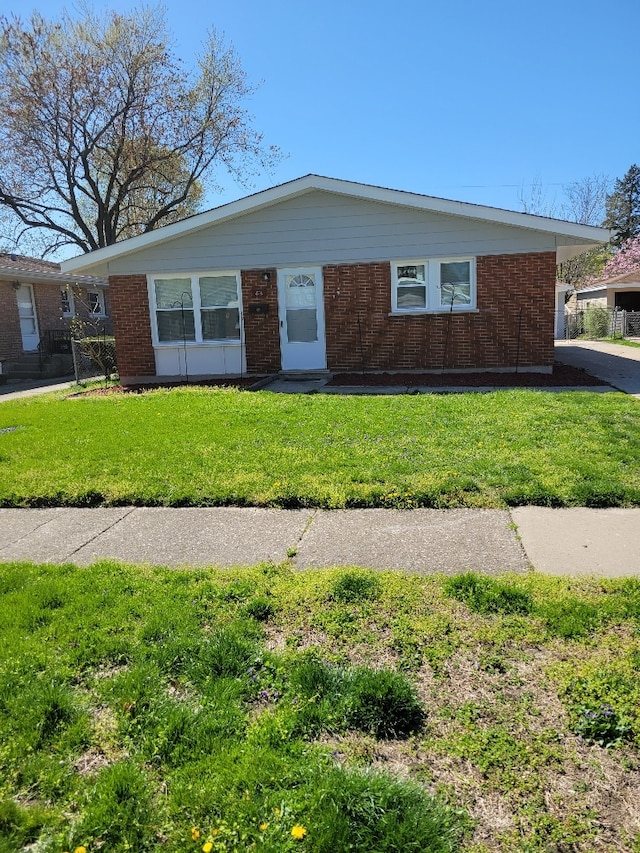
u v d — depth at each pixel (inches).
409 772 88.4
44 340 835.4
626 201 2185.0
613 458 233.3
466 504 196.7
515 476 215.2
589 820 79.4
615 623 123.3
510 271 478.3
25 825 80.2
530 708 100.3
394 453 249.4
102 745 95.1
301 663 113.3
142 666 113.6
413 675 109.7
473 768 88.7
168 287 535.8
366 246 495.5
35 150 962.7
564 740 93.4
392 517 191.2
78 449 278.2
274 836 77.3
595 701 100.1
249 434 291.7
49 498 218.7
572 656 113.3
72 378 738.2
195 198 1203.9
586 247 503.5
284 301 517.3
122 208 1128.2
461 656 115.0
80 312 970.7
